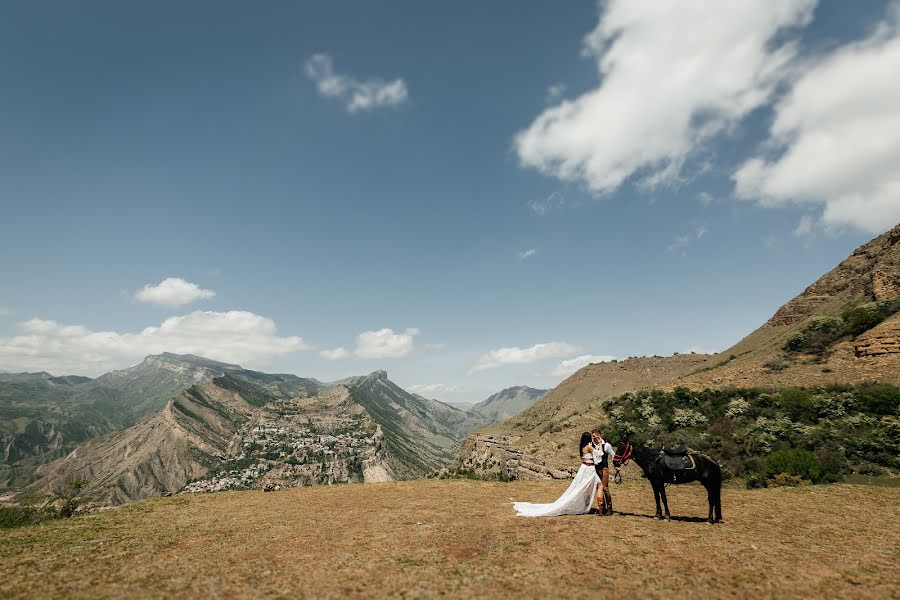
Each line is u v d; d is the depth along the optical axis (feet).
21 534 43.11
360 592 25.52
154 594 25.64
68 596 25.41
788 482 81.35
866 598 23.71
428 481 81.20
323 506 58.29
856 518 43.55
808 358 179.73
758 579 26.48
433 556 32.63
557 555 31.45
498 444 285.84
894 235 248.52
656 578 26.73
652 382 343.87
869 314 175.42
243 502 63.77
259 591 25.86
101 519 51.57
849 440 108.06
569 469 157.38
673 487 67.62
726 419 148.05
